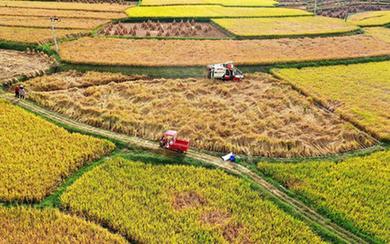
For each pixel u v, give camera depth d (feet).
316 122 137.39
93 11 291.58
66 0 337.11
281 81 170.30
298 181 102.47
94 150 109.91
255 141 120.26
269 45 225.15
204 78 170.81
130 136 122.11
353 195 97.55
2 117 124.16
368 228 87.15
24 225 82.07
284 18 314.14
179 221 85.92
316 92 156.87
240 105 145.38
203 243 80.64
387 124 131.64
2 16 254.88
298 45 227.81
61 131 118.83
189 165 107.96
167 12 304.09
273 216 89.04
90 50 196.54
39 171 98.84
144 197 92.63
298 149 118.32
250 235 83.51
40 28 229.86
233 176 103.71
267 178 104.58
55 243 78.02
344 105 145.28
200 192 95.71
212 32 260.42
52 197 92.53
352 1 446.60
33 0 326.85
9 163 101.30
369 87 164.45
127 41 219.20
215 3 365.40
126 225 83.25
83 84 158.61
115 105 140.15
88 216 86.38
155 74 172.55
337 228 87.97
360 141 125.80
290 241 82.38
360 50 221.87
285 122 135.23
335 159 115.65
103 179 98.43
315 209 93.45
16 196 90.38
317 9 398.01
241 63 187.32
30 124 121.19
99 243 78.64
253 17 310.45
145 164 106.11
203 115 135.44
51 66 173.47
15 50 194.29
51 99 141.90
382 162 112.98
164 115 134.21
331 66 195.31
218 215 89.20
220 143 117.60
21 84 150.30
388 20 319.06
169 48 209.36
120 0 357.20
